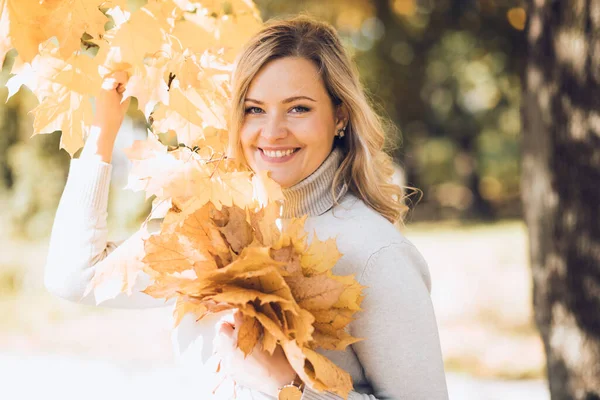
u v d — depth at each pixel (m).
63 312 7.20
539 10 2.60
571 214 2.52
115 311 7.33
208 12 1.88
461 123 16.02
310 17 1.83
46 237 8.78
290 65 1.63
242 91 1.66
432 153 17.45
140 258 1.63
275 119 1.63
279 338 1.31
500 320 6.48
